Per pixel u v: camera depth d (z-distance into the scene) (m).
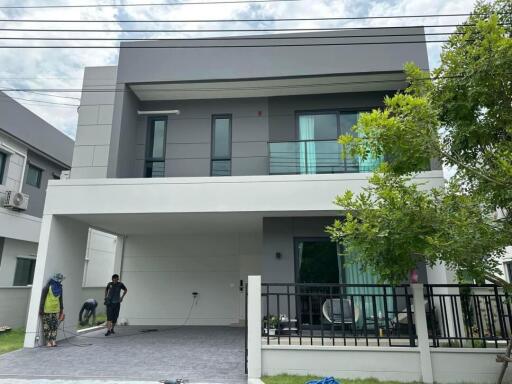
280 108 8.88
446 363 4.92
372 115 4.17
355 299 7.09
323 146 7.84
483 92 3.85
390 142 4.17
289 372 5.00
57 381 4.95
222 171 8.71
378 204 4.68
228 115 9.01
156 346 7.27
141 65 8.47
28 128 11.62
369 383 4.71
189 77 8.33
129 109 8.64
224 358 6.21
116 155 8.06
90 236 14.16
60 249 7.82
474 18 4.38
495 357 4.88
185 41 8.45
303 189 6.99
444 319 5.68
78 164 8.19
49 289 7.32
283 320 6.78
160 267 10.90
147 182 7.33
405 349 4.96
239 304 10.52
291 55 8.22
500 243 3.96
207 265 10.81
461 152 4.29
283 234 7.55
